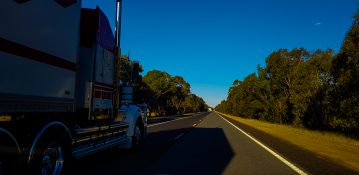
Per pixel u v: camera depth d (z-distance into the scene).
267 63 50.56
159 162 9.55
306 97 34.97
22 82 4.88
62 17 6.06
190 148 12.91
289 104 45.88
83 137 7.23
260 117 65.25
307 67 35.19
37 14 5.25
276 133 24.19
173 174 7.99
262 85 56.59
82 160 9.61
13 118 5.02
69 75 6.36
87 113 7.65
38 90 5.29
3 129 4.52
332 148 15.48
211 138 17.33
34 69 5.18
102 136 8.41
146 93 56.84
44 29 5.45
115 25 9.63
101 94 8.37
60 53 5.99
